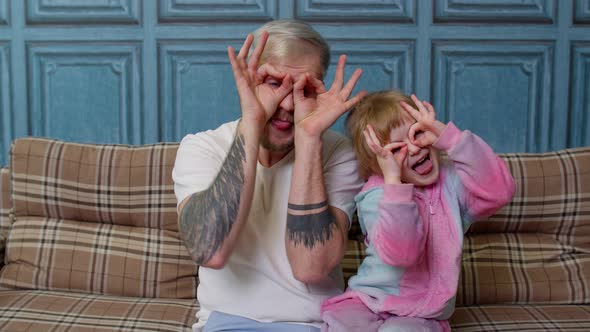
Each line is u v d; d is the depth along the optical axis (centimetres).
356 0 230
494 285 186
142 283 190
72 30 233
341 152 147
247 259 140
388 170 133
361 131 144
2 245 199
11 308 175
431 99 235
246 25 231
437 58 233
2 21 233
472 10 231
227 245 127
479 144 133
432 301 136
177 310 180
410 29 231
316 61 137
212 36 232
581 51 234
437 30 231
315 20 231
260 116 130
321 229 131
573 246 193
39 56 235
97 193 196
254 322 139
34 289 192
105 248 193
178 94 236
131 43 234
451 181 142
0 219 215
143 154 198
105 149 200
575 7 232
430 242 139
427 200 140
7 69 236
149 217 195
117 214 196
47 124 238
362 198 143
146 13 232
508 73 234
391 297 138
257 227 141
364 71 234
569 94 236
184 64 234
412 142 137
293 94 134
